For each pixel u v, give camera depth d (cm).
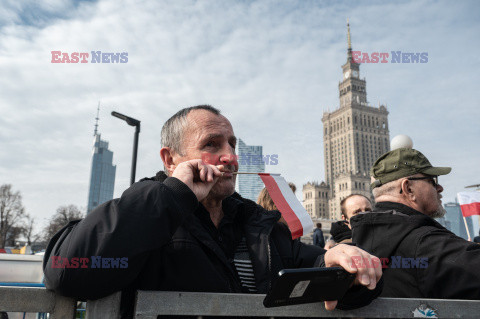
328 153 13125
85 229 98
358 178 11150
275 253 150
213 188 140
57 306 93
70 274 91
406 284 175
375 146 12325
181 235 124
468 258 157
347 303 103
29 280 387
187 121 143
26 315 225
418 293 171
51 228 4906
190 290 119
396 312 109
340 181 11494
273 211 160
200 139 138
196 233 127
